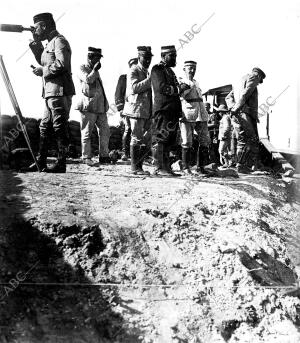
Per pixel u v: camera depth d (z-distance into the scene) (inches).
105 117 373.4
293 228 285.6
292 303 210.5
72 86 296.0
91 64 361.4
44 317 176.9
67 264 194.9
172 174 331.9
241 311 199.2
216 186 310.2
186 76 365.7
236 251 225.3
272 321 200.5
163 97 320.8
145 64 322.0
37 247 196.5
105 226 212.7
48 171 298.4
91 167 346.6
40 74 305.1
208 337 187.3
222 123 468.1
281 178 384.2
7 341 167.8
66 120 298.5
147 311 188.2
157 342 179.9
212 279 209.3
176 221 232.8
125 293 192.5
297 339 194.2
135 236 215.8
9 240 194.7
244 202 288.5
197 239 228.4
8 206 217.8
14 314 175.0
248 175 391.9
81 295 186.4
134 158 324.5
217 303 200.2
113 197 248.1
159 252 213.3
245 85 398.0
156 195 263.1
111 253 204.2
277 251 246.5
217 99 512.1
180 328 186.2
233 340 189.8
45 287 184.7
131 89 320.2
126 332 180.1
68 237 202.5
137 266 203.0
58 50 288.8
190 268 210.8
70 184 268.4
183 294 198.8
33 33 295.9
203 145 364.8
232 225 252.4
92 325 178.9
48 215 209.8
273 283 218.5
